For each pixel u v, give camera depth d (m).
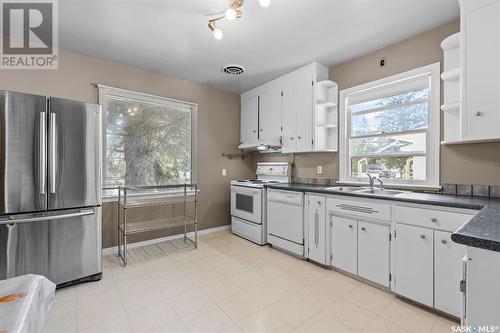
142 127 3.23
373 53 2.71
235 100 4.22
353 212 2.23
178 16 2.07
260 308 1.82
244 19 2.11
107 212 2.93
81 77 2.75
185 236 3.40
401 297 1.95
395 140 2.59
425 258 1.76
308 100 3.04
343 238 2.33
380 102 2.70
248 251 3.02
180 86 3.54
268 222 3.18
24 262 1.93
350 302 1.90
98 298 1.96
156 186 3.07
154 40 2.46
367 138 2.83
